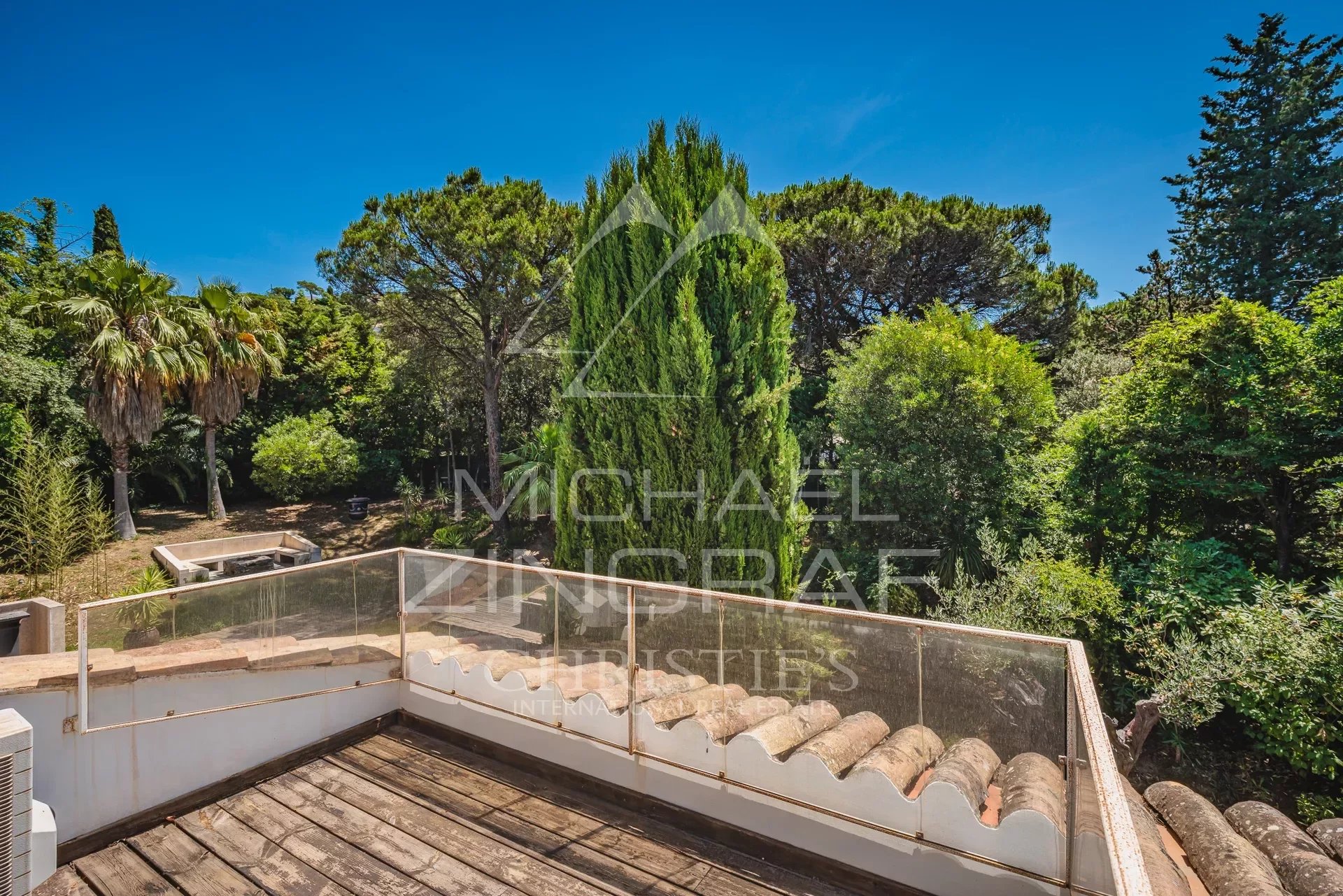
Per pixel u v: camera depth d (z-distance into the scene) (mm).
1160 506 8773
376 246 13180
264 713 2865
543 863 2225
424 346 15289
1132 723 5375
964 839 1869
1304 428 7758
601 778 2672
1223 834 2387
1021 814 1765
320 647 3072
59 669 2340
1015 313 14547
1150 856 1957
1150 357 8688
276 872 2189
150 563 12016
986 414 8680
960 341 8930
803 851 2178
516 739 2934
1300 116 15664
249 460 19172
